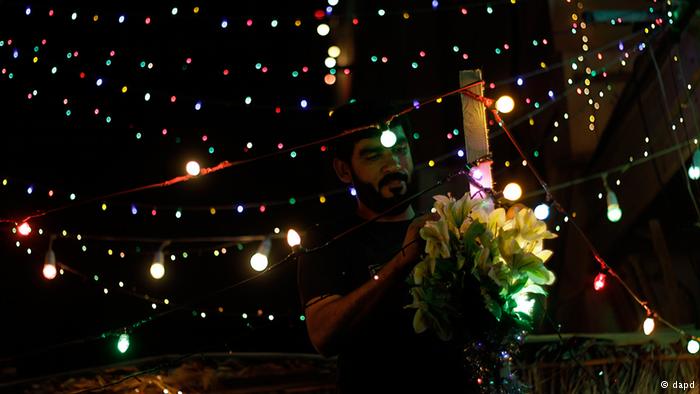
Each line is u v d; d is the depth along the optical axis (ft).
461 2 31.17
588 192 26.76
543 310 8.04
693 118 17.07
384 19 30.66
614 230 24.48
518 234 7.44
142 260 27.30
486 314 7.19
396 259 7.54
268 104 28.86
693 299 20.57
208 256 28.19
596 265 26.53
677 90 17.88
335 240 7.98
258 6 27.37
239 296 27.73
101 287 26.20
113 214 27.27
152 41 25.86
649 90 19.93
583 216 27.22
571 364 12.30
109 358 23.82
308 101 29.30
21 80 23.67
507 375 7.51
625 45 25.32
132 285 26.86
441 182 8.10
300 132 29.09
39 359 22.02
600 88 25.41
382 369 7.68
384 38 30.66
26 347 24.63
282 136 29.04
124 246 27.12
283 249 28.73
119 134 26.68
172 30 26.16
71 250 26.17
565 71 25.62
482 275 7.18
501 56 31.53
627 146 22.40
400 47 30.76
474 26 31.55
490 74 31.86
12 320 24.77
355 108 8.89
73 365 22.71
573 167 26.96
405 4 30.60
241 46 27.99
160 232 27.94
